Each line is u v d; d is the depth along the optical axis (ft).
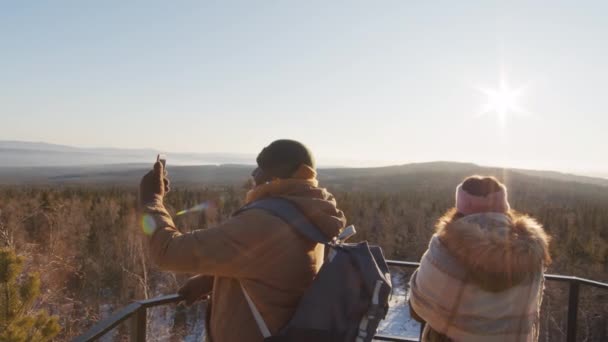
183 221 86.02
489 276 5.32
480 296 5.46
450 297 5.60
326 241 5.40
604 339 55.52
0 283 19.92
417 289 6.03
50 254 56.29
